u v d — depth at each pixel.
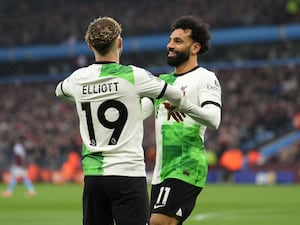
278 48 94.38
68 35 107.44
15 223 32.78
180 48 16.17
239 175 70.44
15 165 54.38
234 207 41.22
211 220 33.41
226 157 70.31
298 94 87.50
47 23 110.19
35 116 98.94
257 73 94.38
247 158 70.94
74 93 13.79
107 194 13.40
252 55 95.62
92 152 13.48
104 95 13.39
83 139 13.67
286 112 83.12
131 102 13.39
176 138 15.86
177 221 15.69
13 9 114.38
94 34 13.46
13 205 44.53
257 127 81.75
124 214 13.27
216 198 48.53
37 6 113.62
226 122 82.44
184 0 104.00
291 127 81.06
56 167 82.88
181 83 16.03
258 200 46.50
